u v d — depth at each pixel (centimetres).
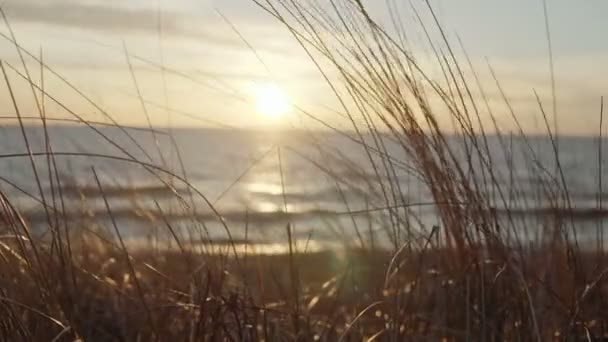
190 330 237
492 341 246
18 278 242
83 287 266
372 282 286
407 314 252
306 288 327
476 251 255
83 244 307
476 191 258
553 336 249
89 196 340
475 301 251
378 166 272
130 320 251
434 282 262
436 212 273
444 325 251
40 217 283
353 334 254
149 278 308
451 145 268
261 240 328
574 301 248
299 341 246
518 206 275
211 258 261
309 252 368
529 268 263
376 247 294
